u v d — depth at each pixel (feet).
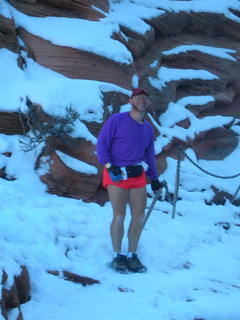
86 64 26.61
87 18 29.76
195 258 17.60
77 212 18.94
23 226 16.02
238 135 35.53
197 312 12.59
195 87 37.37
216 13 40.91
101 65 26.99
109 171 15.03
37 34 26.81
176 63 37.73
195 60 38.70
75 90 23.79
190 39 39.75
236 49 42.11
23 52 26.61
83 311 12.53
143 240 17.62
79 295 13.51
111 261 15.85
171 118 32.17
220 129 34.65
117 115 15.23
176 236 19.20
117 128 15.10
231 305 13.07
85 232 17.53
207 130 33.60
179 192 24.91
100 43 27.17
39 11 28.19
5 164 21.61
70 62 26.48
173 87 35.14
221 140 34.37
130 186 15.38
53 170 21.27
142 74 32.65
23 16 27.30
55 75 26.35
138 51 32.89
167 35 38.14
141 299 13.32
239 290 15.29
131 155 15.21
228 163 32.35
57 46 26.50
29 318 11.90
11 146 22.34
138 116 15.23
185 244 18.43
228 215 23.82
